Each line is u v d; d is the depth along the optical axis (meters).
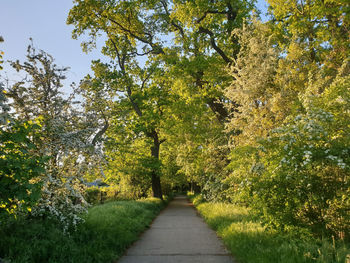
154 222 12.25
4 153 4.23
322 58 12.26
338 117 6.04
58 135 6.24
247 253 5.40
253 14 11.84
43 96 6.42
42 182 4.72
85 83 7.32
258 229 6.86
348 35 11.88
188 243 7.49
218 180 16.19
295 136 6.00
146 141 23.42
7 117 4.38
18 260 4.12
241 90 10.62
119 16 21.56
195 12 16.94
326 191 5.55
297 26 12.19
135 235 8.30
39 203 5.84
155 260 5.76
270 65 10.36
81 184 6.72
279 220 5.96
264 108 10.19
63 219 5.80
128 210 11.70
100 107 8.01
